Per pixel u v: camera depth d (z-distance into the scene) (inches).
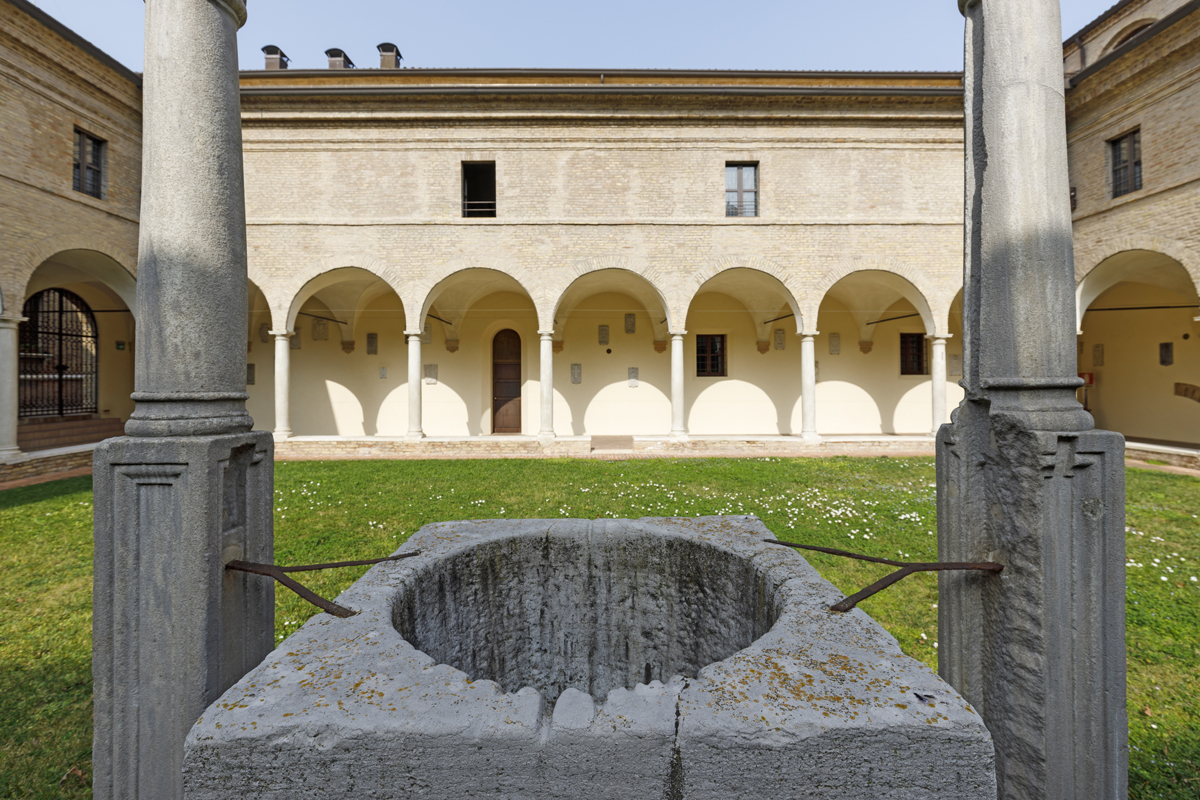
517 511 304.8
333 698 59.9
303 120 553.3
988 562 93.2
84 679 144.3
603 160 564.7
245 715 57.6
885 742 55.1
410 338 558.3
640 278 589.6
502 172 563.2
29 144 434.6
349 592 85.3
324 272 556.1
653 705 59.9
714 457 528.4
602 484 384.8
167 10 88.3
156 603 80.9
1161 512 298.4
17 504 330.0
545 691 116.0
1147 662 150.8
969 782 55.4
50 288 588.7
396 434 701.9
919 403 725.9
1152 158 448.1
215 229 89.7
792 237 564.4
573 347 713.6
